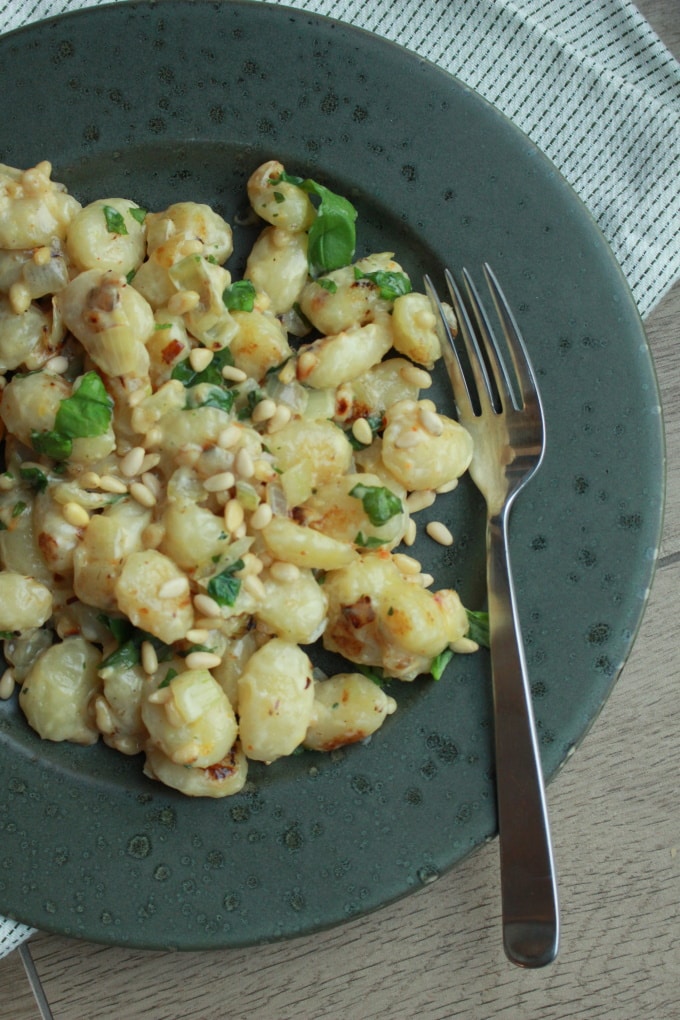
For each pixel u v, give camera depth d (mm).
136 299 540
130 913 549
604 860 594
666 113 591
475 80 596
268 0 593
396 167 577
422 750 557
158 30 570
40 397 539
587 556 565
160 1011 579
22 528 551
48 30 567
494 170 576
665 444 574
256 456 545
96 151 573
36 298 555
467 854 552
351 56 574
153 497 547
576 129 596
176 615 534
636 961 590
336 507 548
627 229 596
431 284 579
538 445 563
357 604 544
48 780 555
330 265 565
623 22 604
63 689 547
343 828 554
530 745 546
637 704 601
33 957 579
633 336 571
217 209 581
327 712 548
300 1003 583
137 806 554
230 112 575
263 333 554
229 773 543
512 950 542
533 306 575
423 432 551
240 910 549
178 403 547
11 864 551
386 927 586
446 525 574
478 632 561
